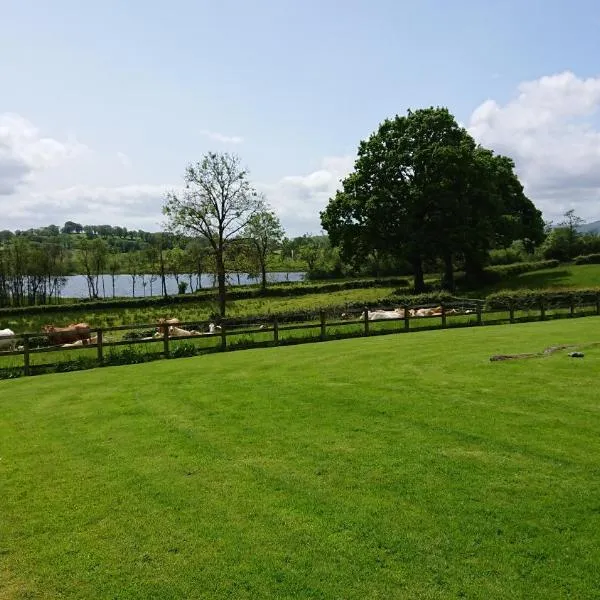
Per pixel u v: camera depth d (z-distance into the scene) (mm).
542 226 56094
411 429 8234
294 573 4945
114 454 7906
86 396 11773
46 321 44438
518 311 26828
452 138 45719
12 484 7043
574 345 14484
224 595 4715
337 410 9383
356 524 5656
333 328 22641
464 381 10961
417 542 5309
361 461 7152
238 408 9883
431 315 24547
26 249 72438
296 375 12555
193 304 53500
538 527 5469
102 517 6074
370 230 44844
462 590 4633
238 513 6004
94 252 82062
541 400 9344
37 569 5188
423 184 44156
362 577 4852
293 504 6129
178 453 7797
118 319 44562
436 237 44062
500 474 6605
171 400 10805
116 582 4941
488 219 46688
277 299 54656
